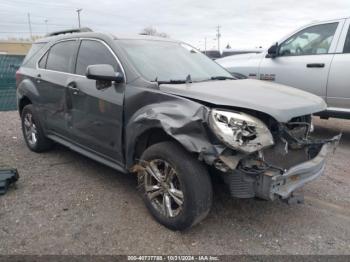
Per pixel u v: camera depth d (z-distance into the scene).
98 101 3.96
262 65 7.05
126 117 3.63
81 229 3.29
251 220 3.53
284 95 3.40
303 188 4.36
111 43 4.07
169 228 3.28
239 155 2.88
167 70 3.94
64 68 4.75
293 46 6.71
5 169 4.34
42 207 3.71
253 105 2.99
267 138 2.92
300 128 3.40
